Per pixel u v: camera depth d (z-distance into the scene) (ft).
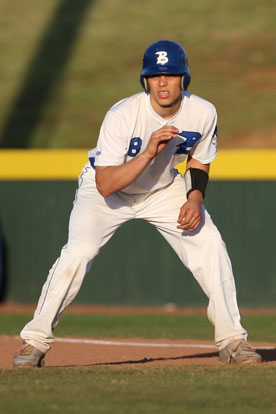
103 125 54.03
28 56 301.02
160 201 57.67
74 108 262.67
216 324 57.00
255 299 141.59
